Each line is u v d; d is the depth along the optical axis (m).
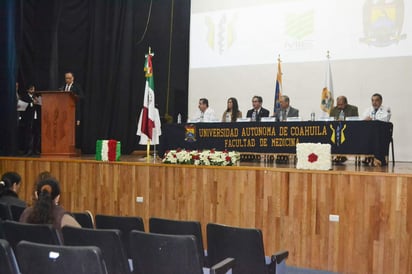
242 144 6.62
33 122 8.09
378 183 4.62
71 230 3.09
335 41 8.56
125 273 3.04
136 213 6.11
